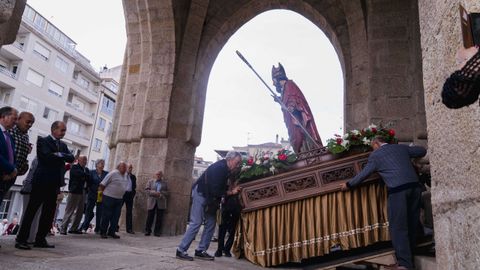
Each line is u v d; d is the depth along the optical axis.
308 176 4.55
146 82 10.25
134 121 10.16
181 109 10.02
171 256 4.86
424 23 2.43
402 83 8.02
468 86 1.25
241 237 5.10
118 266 3.49
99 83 38.16
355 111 8.91
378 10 8.48
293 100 6.48
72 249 4.55
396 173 3.62
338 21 10.06
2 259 3.26
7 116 3.77
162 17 9.87
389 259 3.92
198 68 10.55
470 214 1.72
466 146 1.77
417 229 3.83
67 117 34.62
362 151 4.52
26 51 28.70
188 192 10.09
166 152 9.57
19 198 27.58
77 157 6.88
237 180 4.95
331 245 4.28
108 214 6.75
